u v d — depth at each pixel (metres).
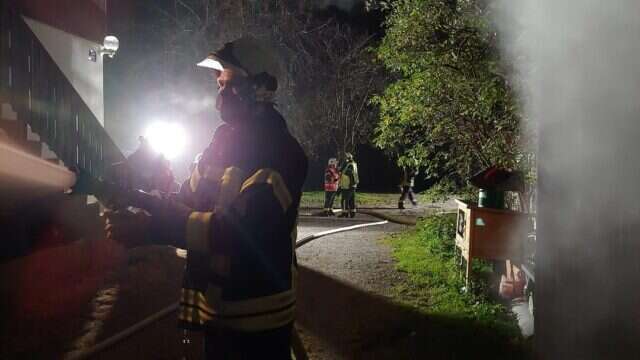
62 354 5.09
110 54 12.95
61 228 7.26
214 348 2.05
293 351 5.22
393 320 6.06
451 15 8.97
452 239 10.71
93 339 5.51
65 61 11.18
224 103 2.13
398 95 9.88
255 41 2.18
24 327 5.81
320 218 17.92
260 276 1.95
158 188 3.68
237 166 2.01
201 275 2.06
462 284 7.36
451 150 10.03
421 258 9.79
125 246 1.94
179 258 9.56
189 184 2.28
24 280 6.58
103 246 8.60
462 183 10.42
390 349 5.18
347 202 18.28
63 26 11.09
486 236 6.65
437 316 6.10
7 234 6.30
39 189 6.55
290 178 2.04
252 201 1.89
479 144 9.50
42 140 7.59
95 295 7.12
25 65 7.30
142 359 4.93
